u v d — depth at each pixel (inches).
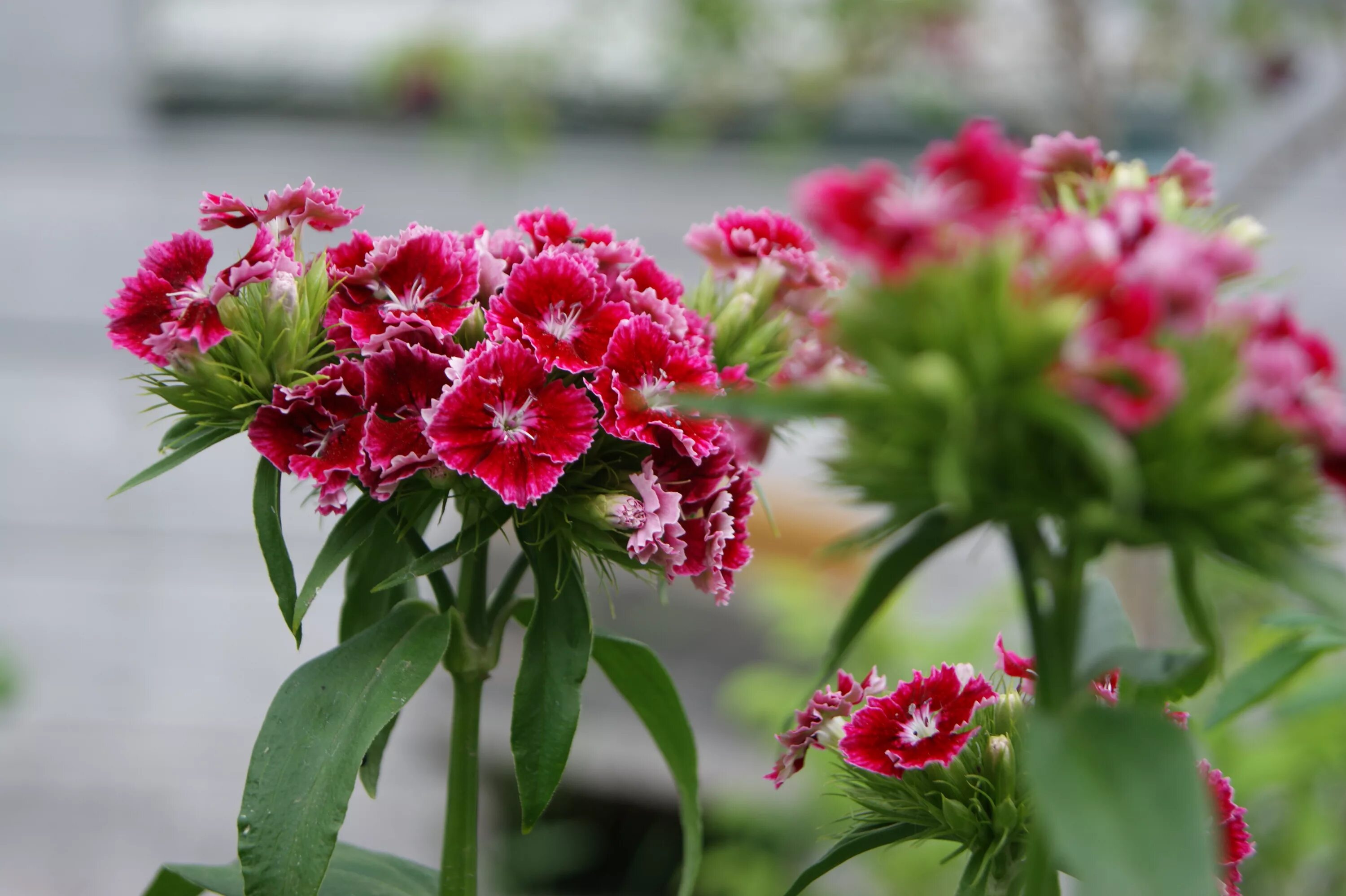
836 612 40.1
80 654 62.2
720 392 16.9
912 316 14.5
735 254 18.3
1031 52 46.3
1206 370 14.5
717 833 48.8
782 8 48.1
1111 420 14.4
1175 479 14.5
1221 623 35.9
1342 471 14.6
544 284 16.7
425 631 17.1
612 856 50.7
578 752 50.9
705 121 51.5
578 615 17.0
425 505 17.0
